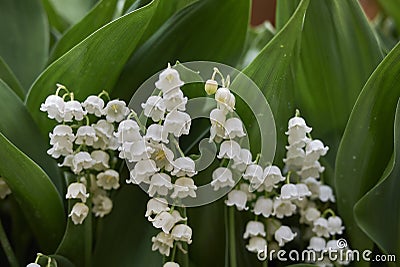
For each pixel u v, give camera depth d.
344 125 0.40
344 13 0.39
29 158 0.35
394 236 0.38
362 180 0.38
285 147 0.37
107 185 0.36
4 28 0.43
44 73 0.37
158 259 0.37
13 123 0.37
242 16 0.39
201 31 0.39
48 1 0.46
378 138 0.38
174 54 0.39
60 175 0.38
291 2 0.39
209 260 0.38
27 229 0.41
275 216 0.39
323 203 0.40
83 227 0.37
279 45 0.35
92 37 0.36
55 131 0.34
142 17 0.36
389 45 0.47
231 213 0.36
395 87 0.36
